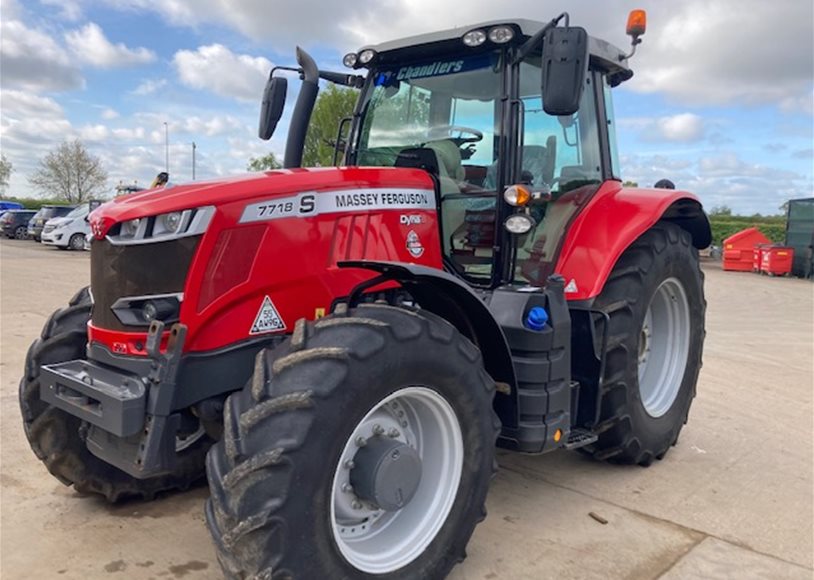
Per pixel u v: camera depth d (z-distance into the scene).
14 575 2.59
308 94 3.61
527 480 3.67
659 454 3.95
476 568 2.74
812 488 3.64
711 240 4.38
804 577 2.74
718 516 3.27
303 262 2.67
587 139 3.83
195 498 3.34
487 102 3.34
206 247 2.43
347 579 2.23
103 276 2.58
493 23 3.17
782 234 26.56
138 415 2.34
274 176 2.69
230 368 2.51
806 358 7.12
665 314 4.16
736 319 10.20
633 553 2.89
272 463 2.02
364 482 2.36
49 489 3.35
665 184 4.65
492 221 3.29
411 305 2.82
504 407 2.93
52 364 2.88
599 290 3.38
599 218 3.61
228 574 2.08
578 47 2.72
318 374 2.14
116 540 2.89
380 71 3.79
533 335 2.94
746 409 5.13
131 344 2.49
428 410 2.55
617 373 3.51
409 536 2.51
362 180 2.91
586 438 3.35
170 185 2.68
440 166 3.37
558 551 2.89
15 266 14.29
